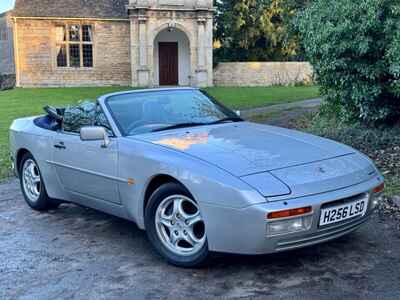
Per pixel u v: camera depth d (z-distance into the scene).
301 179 3.81
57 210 6.14
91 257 4.52
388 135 8.70
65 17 30.45
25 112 17.92
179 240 4.20
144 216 4.42
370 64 8.40
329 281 3.81
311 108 16.67
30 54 30.67
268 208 3.55
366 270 3.98
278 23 35.00
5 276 4.16
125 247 4.75
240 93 25.03
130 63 31.75
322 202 3.71
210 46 31.48
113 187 4.73
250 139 4.54
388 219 5.14
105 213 5.49
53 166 5.57
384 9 7.81
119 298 3.70
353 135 9.09
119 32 31.44
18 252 4.70
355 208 3.96
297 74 33.88
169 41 33.56
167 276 4.04
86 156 5.00
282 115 15.02
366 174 4.20
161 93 5.50
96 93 26.20
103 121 4.99
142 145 4.46
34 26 30.42
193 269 4.14
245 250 3.68
